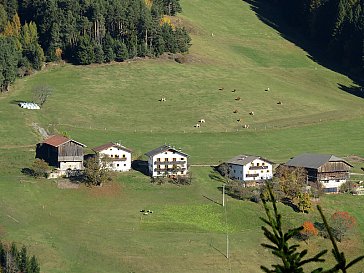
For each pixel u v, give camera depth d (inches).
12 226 6579.7
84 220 6948.8
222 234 6697.8
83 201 7500.0
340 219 6835.6
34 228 6604.3
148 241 6437.0
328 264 6087.6
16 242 6141.7
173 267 5876.0
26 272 5098.4
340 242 6688.0
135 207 7416.3
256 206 7529.5
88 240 6387.8
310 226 6638.8
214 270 5871.1
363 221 7377.0
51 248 6092.5
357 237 6855.3
